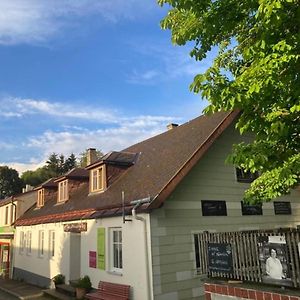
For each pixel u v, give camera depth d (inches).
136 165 667.4
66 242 690.8
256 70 183.0
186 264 485.1
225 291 330.6
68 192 807.7
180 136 654.5
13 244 1039.6
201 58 261.0
